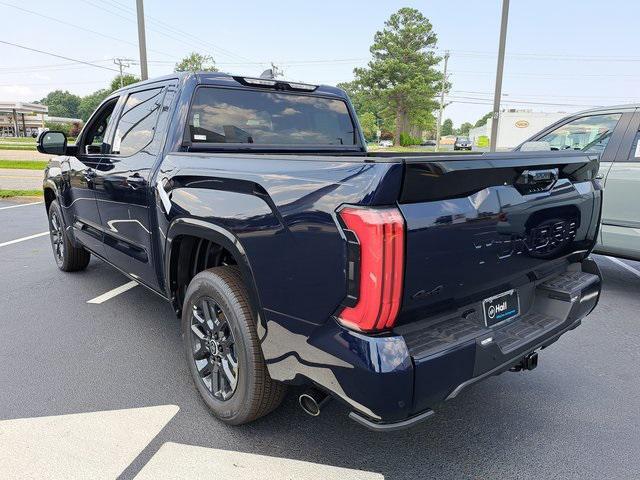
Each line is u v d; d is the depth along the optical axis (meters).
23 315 4.33
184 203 2.68
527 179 2.24
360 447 2.54
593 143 5.20
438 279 1.89
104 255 4.25
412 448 2.54
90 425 2.69
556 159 2.41
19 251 6.81
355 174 1.78
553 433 2.70
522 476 2.34
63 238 5.36
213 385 2.74
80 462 2.38
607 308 4.71
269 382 2.41
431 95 70.62
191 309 2.80
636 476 2.35
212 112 3.32
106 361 3.47
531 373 3.41
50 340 3.81
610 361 3.60
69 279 5.41
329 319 1.90
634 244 4.80
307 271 1.94
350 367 1.81
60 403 2.91
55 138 4.52
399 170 1.70
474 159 1.95
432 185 1.81
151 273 3.34
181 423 2.72
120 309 4.49
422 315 1.96
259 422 2.74
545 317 2.62
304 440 2.58
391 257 1.70
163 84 3.45
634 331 4.17
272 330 2.17
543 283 2.71
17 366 3.38
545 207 2.40
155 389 3.09
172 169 2.88
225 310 2.47
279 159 2.17
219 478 2.29
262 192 2.16
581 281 2.76
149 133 3.40
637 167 4.73
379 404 1.77
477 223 2.00
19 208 11.03
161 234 3.03
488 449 2.54
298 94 3.86
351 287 1.77
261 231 2.14
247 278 2.25
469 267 2.02
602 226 5.01
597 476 2.35
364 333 1.80
